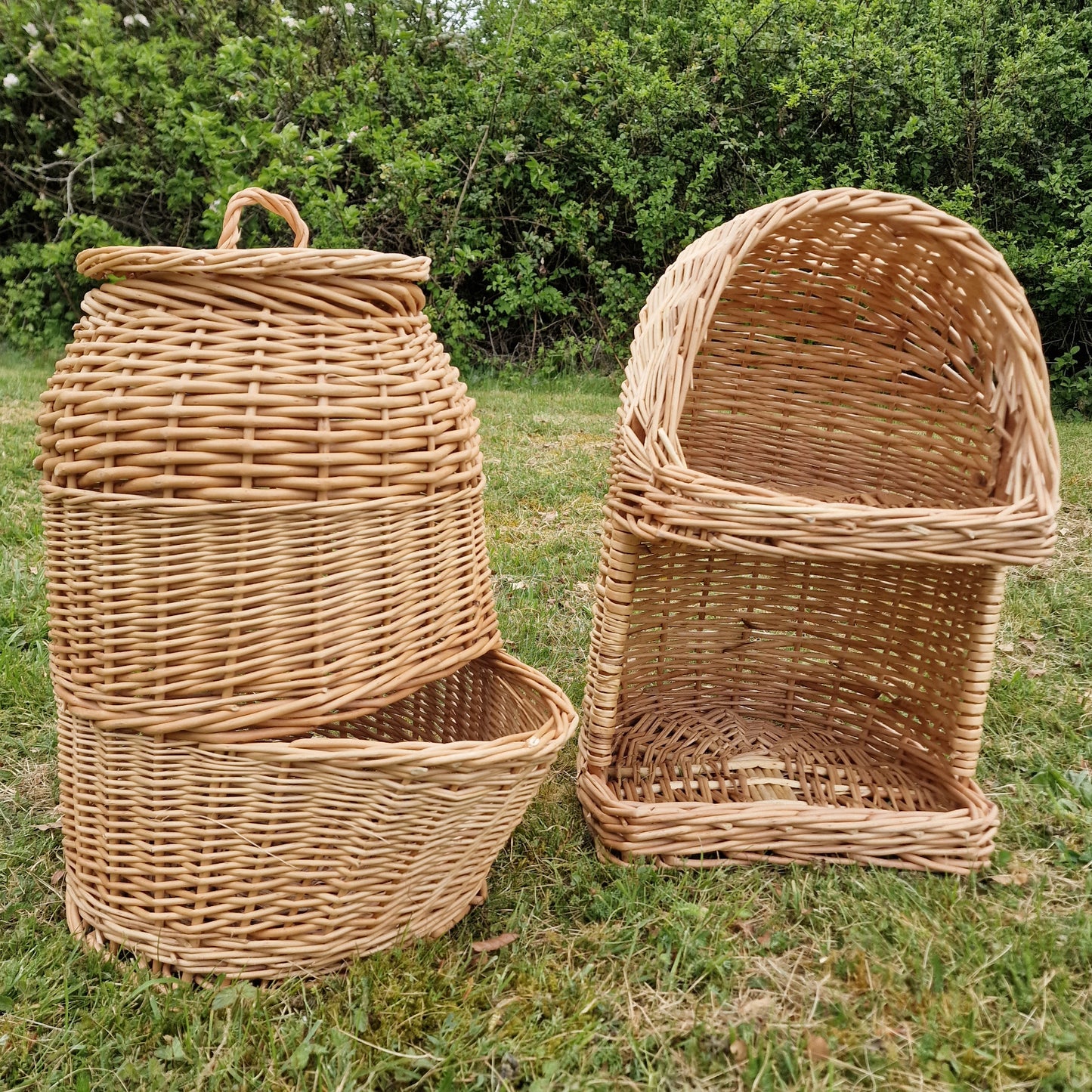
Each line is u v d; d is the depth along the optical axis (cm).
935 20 609
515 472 393
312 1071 122
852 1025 131
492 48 602
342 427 127
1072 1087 122
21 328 646
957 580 181
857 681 209
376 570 131
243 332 125
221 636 125
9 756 194
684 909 150
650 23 643
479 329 631
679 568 211
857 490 216
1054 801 185
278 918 133
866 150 581
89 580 128
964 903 155
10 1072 121
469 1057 124
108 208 647
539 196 626
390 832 131
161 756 127
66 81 622
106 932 138
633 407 161
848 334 209
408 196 563
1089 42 609
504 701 168
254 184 573
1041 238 588
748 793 183
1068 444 476
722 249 161
